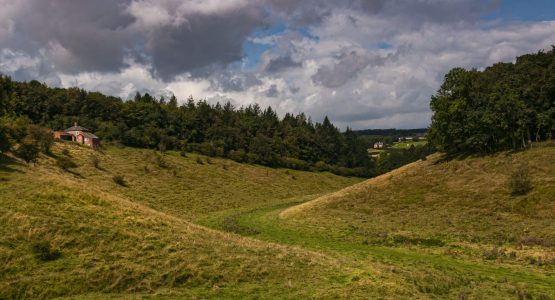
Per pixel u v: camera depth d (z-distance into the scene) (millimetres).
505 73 82000
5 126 80375
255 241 38906
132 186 85125
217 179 111562
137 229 33531
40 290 24188
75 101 145000
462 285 28500
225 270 28844
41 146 86438
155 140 134500
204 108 172000
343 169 166250
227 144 150750
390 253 40781
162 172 103875
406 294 25906
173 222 38844
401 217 58094
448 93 76438
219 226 60625
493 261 35938
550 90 69000
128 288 25734
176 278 27203
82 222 32281
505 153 69250
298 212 69250
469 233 46938
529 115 69750
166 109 165250
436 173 72438
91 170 87562
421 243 44656
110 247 29766
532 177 57750
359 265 33125
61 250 28234
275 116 196000
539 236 42062
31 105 133625
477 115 70812
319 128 193875
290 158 157375
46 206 33469
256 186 114938
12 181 37781
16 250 27266
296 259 32469
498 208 53156
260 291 26172
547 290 26922
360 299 24609
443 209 57906
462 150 78188
